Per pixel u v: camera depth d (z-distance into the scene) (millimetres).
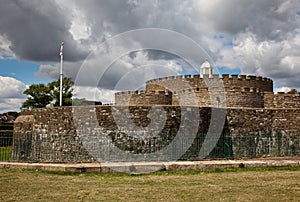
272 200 10227
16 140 26047
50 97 65062
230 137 25203
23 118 31328
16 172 16266
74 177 14961
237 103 33250
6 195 11172
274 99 34562
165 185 12906
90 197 10875
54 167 16406
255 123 26969
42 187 12523
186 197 10766
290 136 27125
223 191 11602
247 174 15570
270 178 14305
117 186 12742
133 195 11133
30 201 10344
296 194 11023
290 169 17250
